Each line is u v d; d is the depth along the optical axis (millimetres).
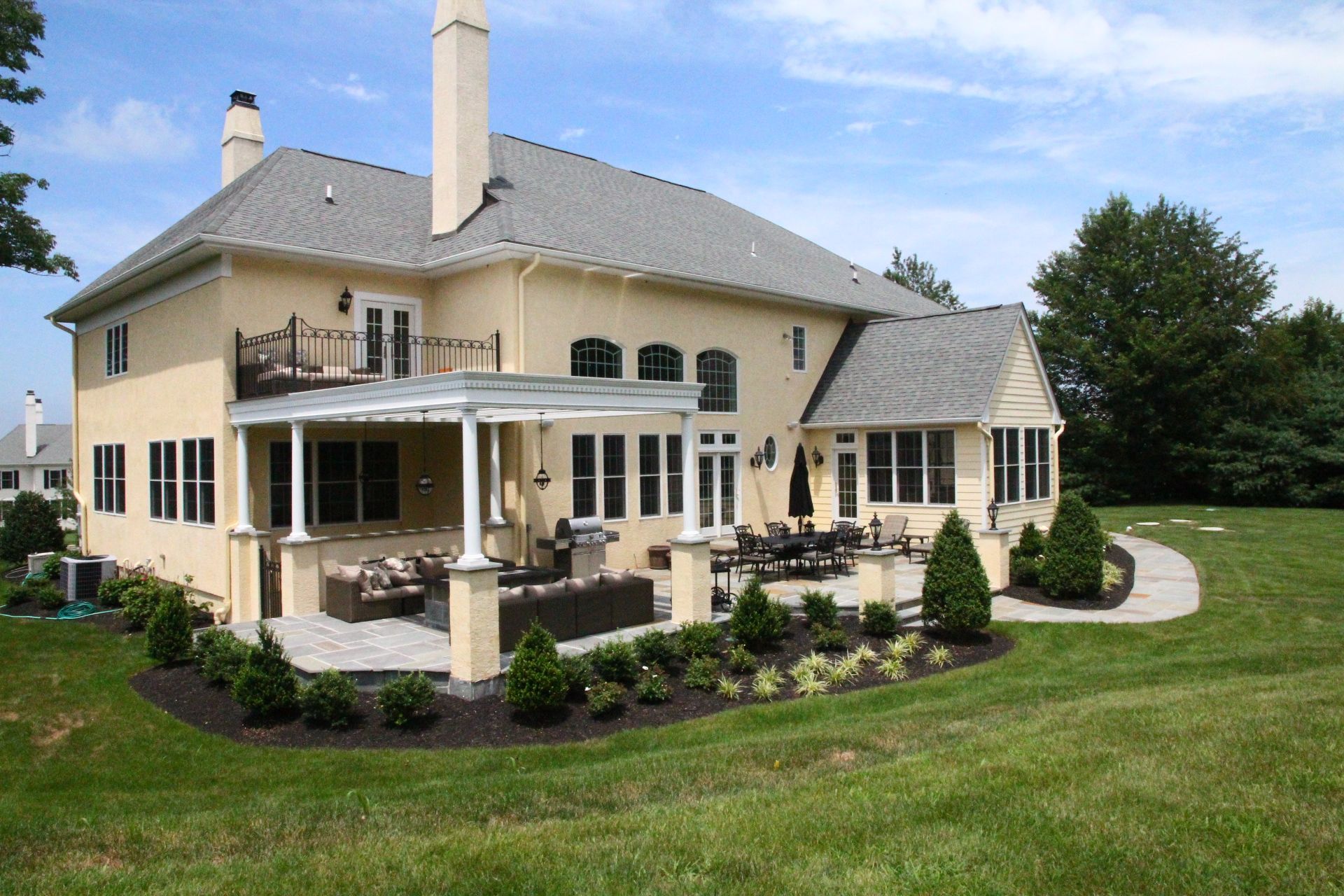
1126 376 34594
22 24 17484
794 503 17906
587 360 16000
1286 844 4531
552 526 15336
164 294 15891
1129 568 18094
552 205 17047
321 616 12867
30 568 19766
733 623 11523
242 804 6863
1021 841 4746
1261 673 9648
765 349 19891
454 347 15641
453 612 9656
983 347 19188
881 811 5289
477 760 7883
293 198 15883
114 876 4840
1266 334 34438
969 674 10695
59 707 9938
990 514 17609
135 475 17453
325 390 11906
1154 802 5164
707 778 6461
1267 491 33531
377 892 4492
